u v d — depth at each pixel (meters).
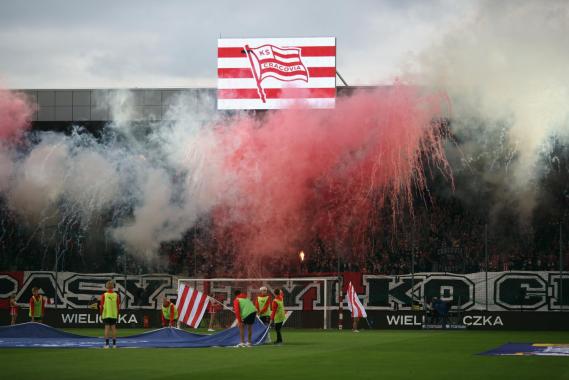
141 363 20.97
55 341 30.69
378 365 20.58
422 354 24.62
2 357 23.05
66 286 52.56
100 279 52.47
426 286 50.31
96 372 18.50
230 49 55.16
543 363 20.98
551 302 49.09
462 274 50.47
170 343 29.47
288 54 54.81
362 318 47.19
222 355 23.91
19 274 52.94
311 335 38.53
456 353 25.12
